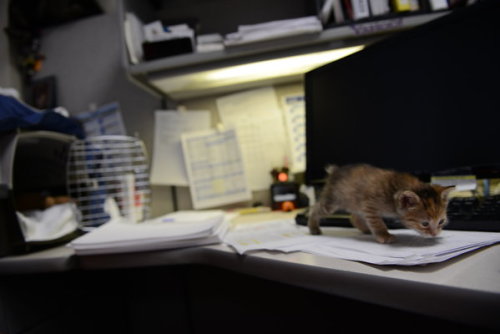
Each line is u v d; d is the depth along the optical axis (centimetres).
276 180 100
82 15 112
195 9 110
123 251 54
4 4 106
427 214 42
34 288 64
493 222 43
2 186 59
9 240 59
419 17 76
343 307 79
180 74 88
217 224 60
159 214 108
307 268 35
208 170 104
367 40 81
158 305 97
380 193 46
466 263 30
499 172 54
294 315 86
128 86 111
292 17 105
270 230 63
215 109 109
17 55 112
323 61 90
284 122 104
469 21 55
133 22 89
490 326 22
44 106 112
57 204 73
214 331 97
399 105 63
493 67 52
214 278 97
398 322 70
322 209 55
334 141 71
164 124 108
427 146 59
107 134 111
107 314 88
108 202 86
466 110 55
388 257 33
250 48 82
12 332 58
